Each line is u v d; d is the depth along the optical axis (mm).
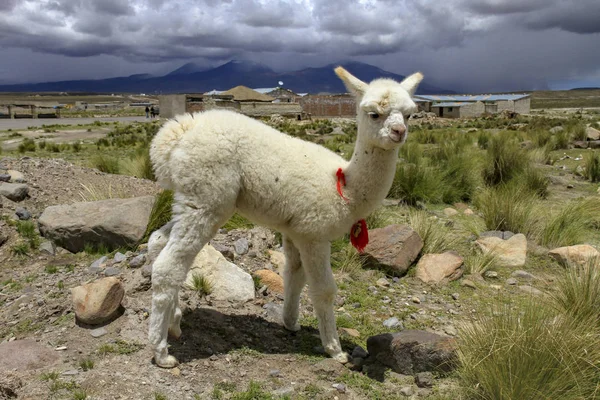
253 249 6668
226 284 5332
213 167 3754
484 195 10898
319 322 4324
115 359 3936
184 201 3754
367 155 4012
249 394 3658
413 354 4195
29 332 4445
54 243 6656
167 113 57156
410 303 5949
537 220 8859
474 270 6984
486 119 62312
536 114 78625
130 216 6695
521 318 4035
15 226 6859
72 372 3721
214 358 4137
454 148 16922
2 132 34375
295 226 4047
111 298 4488
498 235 8383
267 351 4441
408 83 4156
